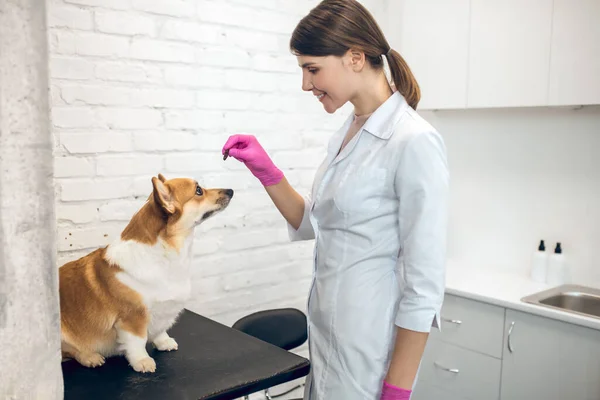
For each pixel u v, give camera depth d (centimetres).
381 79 132
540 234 262
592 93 210
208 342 152
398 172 121
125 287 130
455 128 292
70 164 186
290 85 246
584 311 233
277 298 254
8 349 62
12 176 61
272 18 236
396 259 130
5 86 59
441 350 247
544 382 212
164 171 210
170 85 208
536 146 260
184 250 138
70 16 182
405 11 275
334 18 121
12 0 59
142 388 123
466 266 285
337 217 132
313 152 261
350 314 129
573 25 213
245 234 237
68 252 189
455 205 296
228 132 227
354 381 129
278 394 258
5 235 60
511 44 234
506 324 222
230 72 225
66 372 132
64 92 183
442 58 261
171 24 205
